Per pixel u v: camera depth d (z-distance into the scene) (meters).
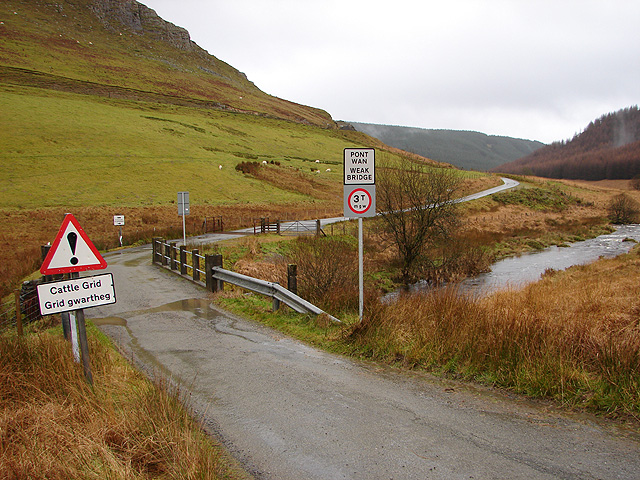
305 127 158.38
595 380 4.57
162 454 3.43
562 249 29.62
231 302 10.22
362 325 6.64
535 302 8.82
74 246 4.35
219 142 89.88
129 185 52.00
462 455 3.45
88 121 77.88
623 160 188.00
